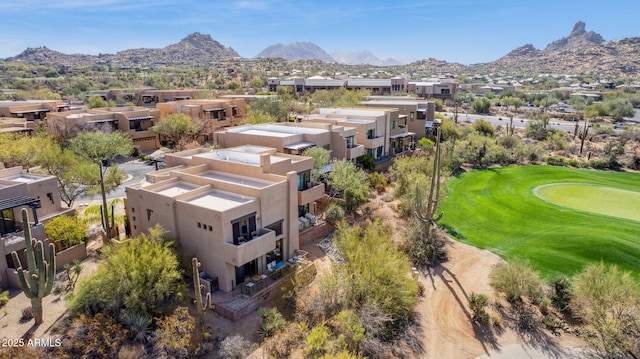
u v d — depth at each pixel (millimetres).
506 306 28219
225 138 47938
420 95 157875
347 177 41719
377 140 58375
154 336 22359
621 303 25000
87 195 40656
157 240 26953
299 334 23641
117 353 21297
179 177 33281
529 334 25562
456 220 43562
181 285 25125
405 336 24828
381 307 25031
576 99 158500
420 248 34469
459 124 103375
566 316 27234
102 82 187875
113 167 44594
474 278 31812
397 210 43969
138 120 69875
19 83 155500
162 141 73250
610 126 100562
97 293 22984
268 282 28328
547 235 38844
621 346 23594
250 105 85375
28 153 45344
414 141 74250
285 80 157375
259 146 44219
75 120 61875
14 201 28516
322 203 41688
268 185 31016
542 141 88250
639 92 187750
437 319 26797
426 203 41531
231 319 25000
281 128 52500
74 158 44688
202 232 27219
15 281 26594
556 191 54250
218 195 30047
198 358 21844
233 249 25734
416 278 30391
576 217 43594
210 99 89438
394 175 53781
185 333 22188
